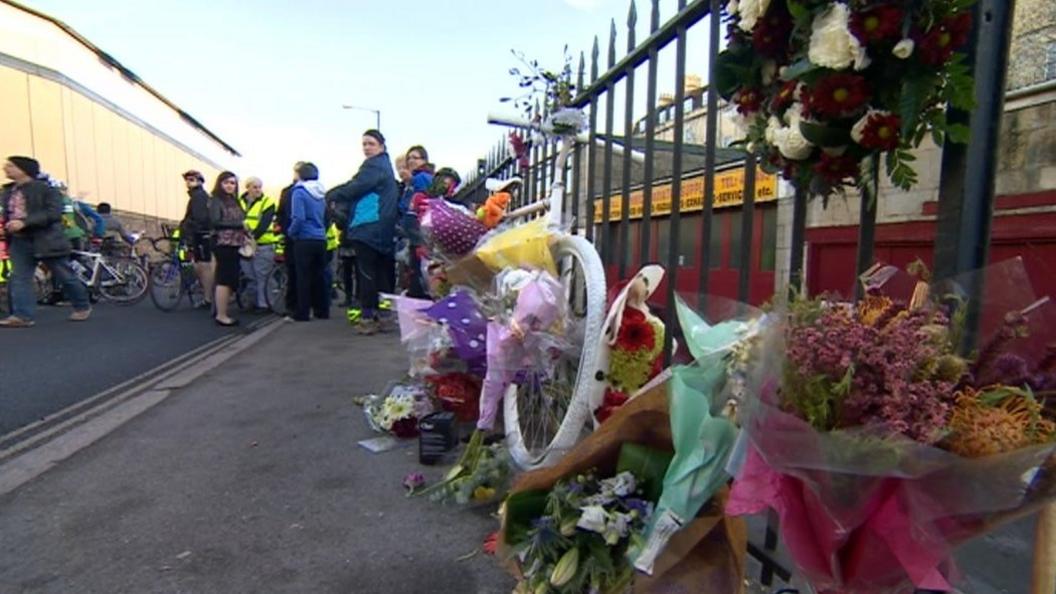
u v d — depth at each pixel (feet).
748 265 5.74
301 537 6.96
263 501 7.86
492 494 7.68
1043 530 3.31
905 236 13.21
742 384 3.55
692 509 4.26
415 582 6.09
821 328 3.10
